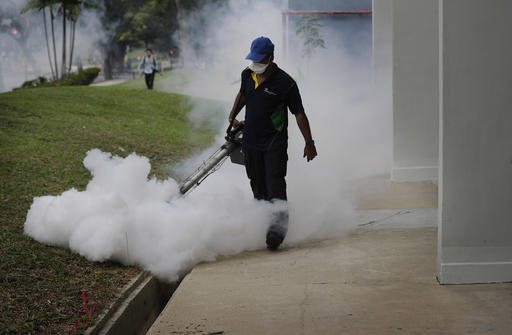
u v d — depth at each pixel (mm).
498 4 3332
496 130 3400
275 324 3104
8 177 6242
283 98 4359
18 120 9742
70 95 14836
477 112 3395
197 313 3309
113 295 3717
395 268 3906
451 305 3211
